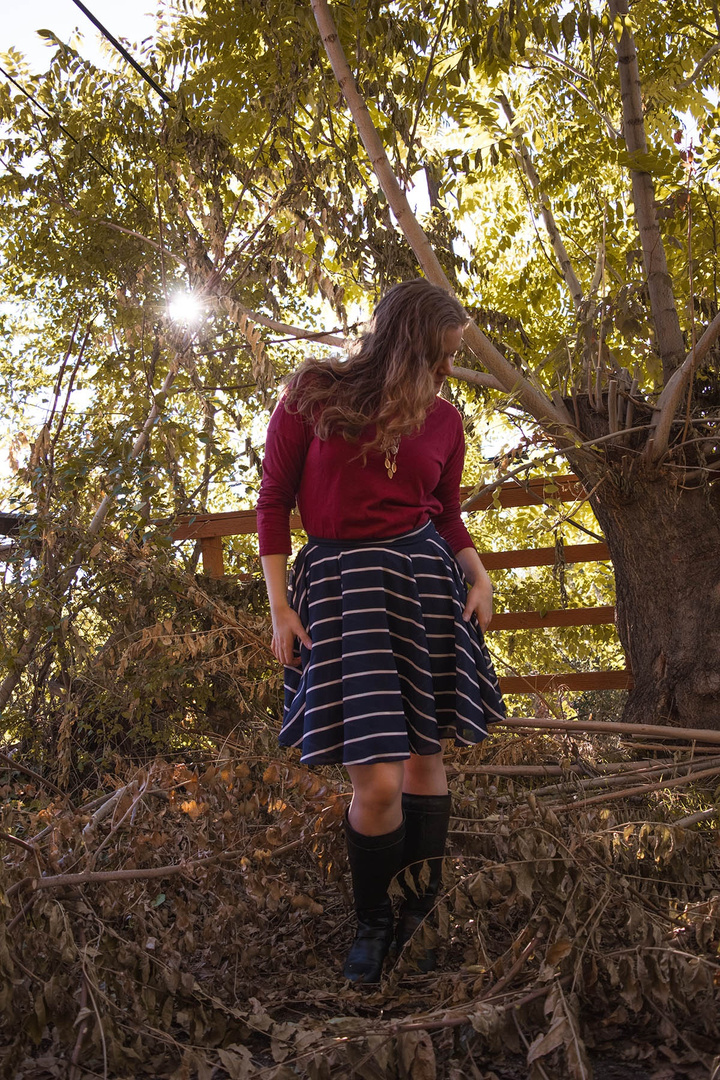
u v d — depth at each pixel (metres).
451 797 2.17
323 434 1.88
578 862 1.74
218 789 2.23
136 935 1.77
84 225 5.31
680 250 4.31
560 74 5.01
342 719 1.83
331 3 3.87
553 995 1.40
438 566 1.99
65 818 1.96
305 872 2.30
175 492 4.52
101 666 3.58
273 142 4.38
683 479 3.42
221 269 4.39
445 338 1.89
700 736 2.85
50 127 5.29
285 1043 1.47
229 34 4.73
